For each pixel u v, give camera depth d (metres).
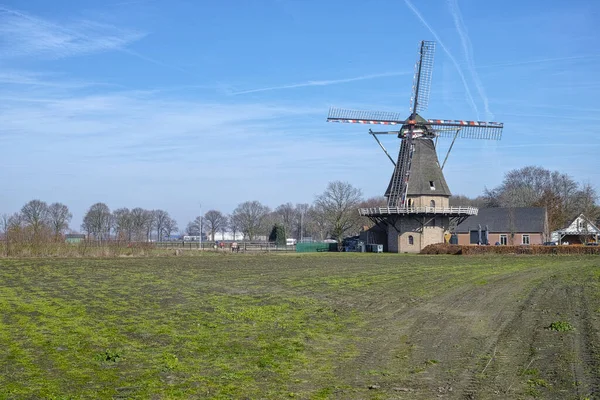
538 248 65.06
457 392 11.30
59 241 56.75
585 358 13.81
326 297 25.55
